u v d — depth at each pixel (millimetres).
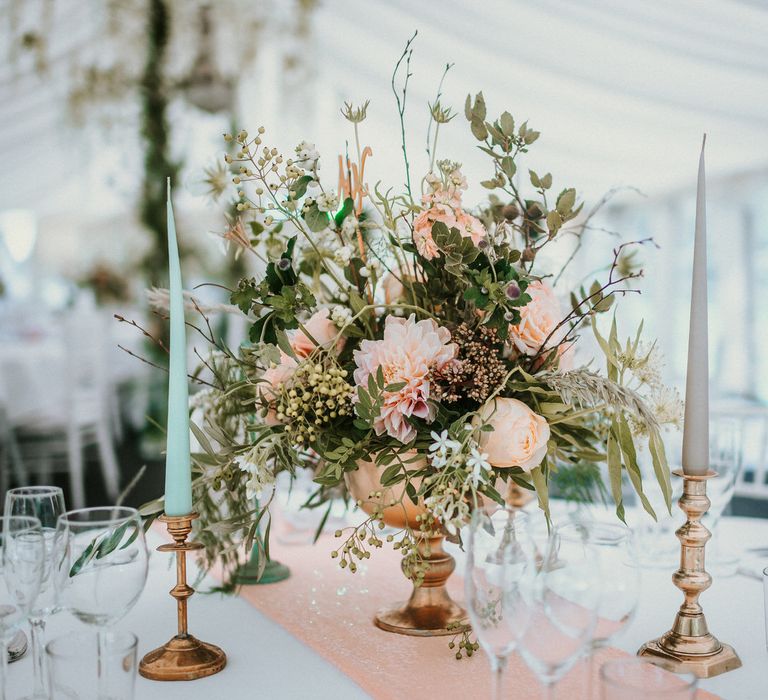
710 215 5945
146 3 5395
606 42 5090
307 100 5863
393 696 880
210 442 1178
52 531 987
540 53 5320
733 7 4520
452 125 5922
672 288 6215
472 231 1075
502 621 715
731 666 951
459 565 1408
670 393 1114
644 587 1270
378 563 1415
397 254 1175
